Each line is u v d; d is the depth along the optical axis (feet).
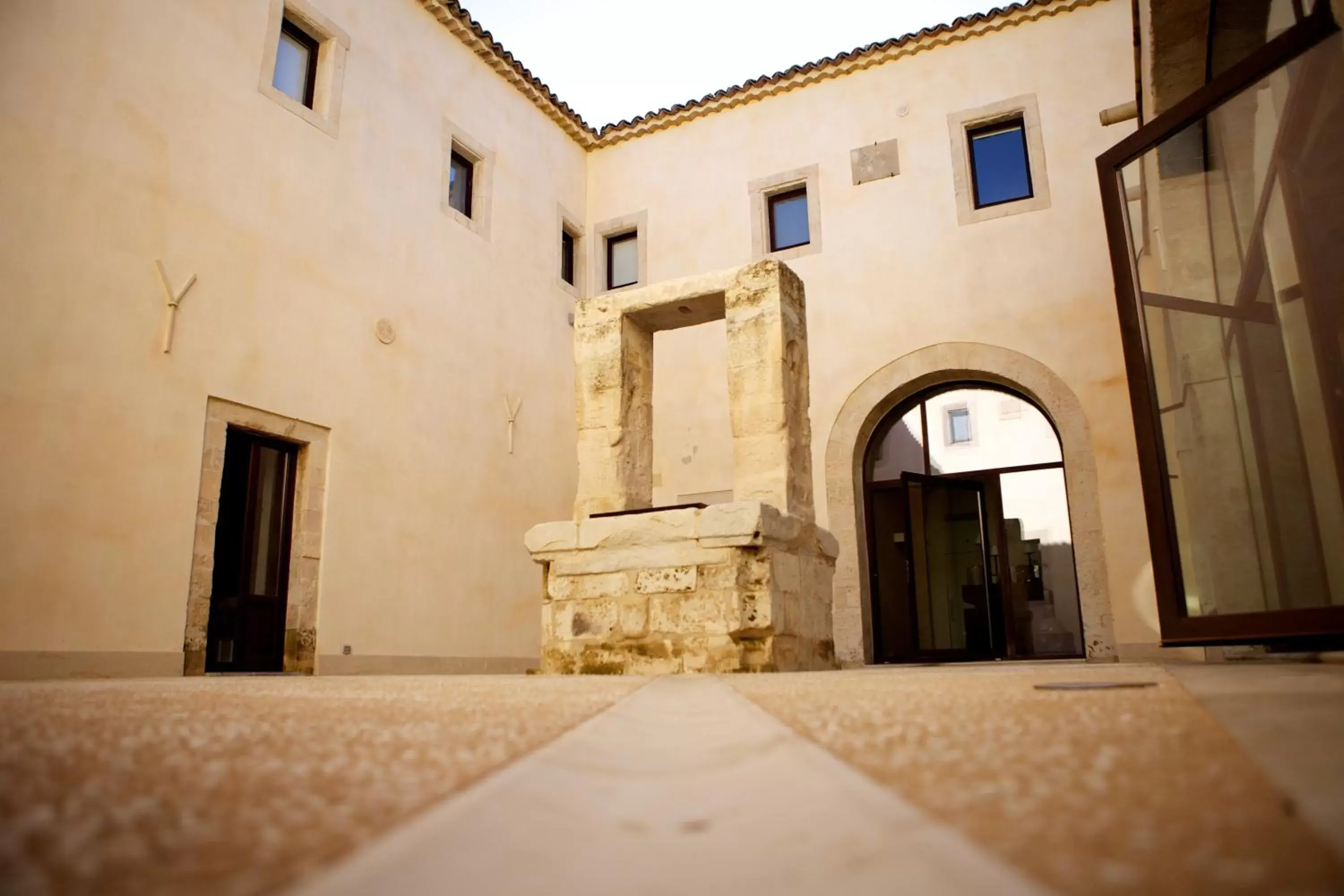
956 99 38.17
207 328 25.25
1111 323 33.83
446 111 35.94
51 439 21.21
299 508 27.73
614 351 25.46
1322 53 15.02
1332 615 14.14
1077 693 6.84
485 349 36.22
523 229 39.81
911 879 1.72
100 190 23.02
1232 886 1.65
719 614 19.85
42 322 21.38
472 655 33.14
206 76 26.20
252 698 8.11
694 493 39.60
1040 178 36.04
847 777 2.88
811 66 40.37
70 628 21.08
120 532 22.36
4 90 21.24
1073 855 1.90
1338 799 2.42
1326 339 15.12
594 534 21.59
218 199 26.05
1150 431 17.93
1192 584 17.17
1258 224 17.52
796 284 25.13
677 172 43.50
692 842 2.25
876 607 36.73
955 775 2.98
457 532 33.35
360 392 29.99
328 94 30.35
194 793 2.84
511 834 2.29
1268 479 17.21
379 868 1.84
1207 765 3.09
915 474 36.81
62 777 3.18
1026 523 38.17
